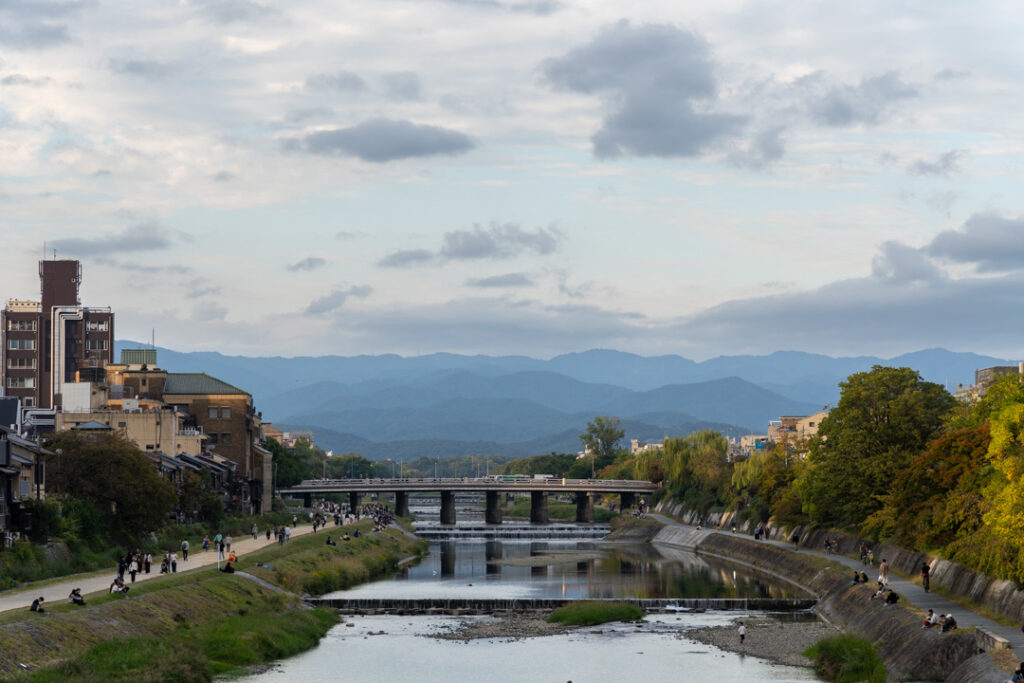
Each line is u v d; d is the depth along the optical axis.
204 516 192.12
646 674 91.12
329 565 156.12
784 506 183.00
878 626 96.81
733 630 112.31
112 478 139.38
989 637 74.81
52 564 113.44
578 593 143.62
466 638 107.81
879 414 149.88
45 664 73.06
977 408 117.75
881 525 137.25
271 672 89.81
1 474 111.69
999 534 89.25
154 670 77.12
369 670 91.88
